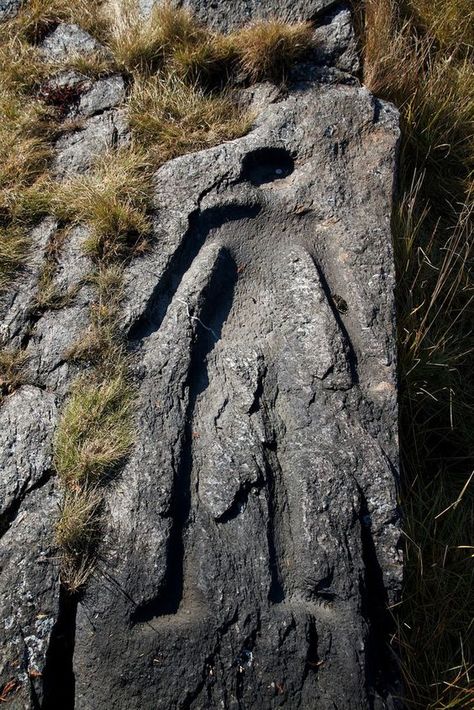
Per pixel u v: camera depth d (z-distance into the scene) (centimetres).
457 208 422
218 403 287
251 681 236
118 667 234
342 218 342
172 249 321
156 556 250
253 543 257
